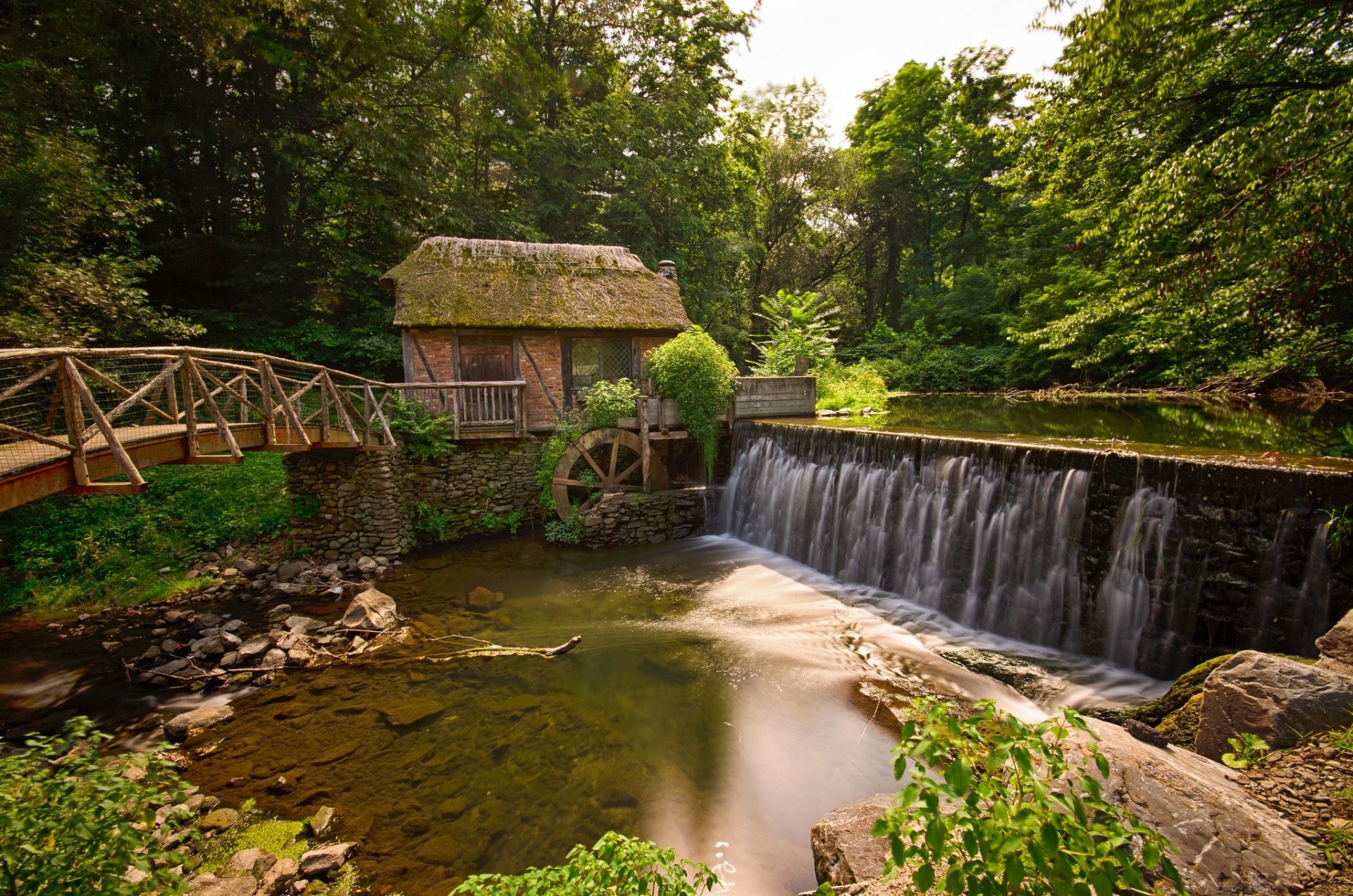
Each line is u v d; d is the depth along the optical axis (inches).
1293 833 112.8
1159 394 790.5
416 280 540.4
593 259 622.8
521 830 190.7
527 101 847.7
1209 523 257.1
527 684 281.0
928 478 376.5
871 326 1578.5
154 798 118.6
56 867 103.3
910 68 1398.9
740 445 552.4
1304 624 230.8
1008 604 330.6
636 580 425.1
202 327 518.9
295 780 214.2
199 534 454.9
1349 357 456.4
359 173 749.3
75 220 445.1
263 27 616.4
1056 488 310.8
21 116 422.0
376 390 687.1
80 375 214.5
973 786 72.2
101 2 533.6
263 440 340.2
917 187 1534.2
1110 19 353.1
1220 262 320.2
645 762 224.2
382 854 180.7
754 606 377.1
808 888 167.2
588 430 519.8
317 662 303.1
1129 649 283.7
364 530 452.8
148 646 323.9
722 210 1084.5
